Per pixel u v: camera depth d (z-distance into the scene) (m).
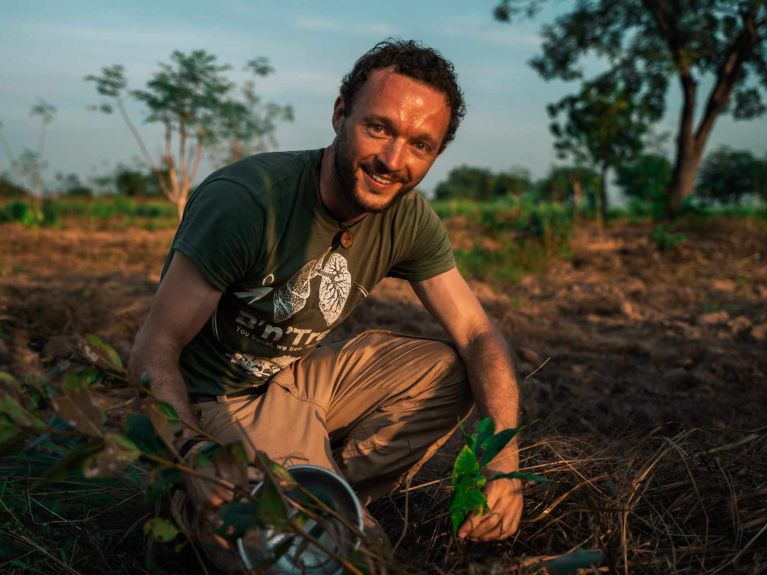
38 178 17.66
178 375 1.69
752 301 6.64
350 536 1.50
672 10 17.77
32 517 1.90
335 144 1.75
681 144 18.73
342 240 1.84
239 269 1.76
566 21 19.16
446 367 1.95
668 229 12.43
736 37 17.80
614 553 1.68
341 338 4.74
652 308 6.43
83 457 1.18
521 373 3.86
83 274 7.70
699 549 1.71
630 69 18.64
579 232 12.71
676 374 3.90
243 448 1.27
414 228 1.95
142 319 4.75
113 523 1.97
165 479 1.29
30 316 4.52
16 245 10.33
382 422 1.91
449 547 1.71
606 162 16.61
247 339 1.89
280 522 1.24
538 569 1.53
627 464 2.07
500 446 1.58
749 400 3.46
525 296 7.04
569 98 16.67
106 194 26.31
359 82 1.70
